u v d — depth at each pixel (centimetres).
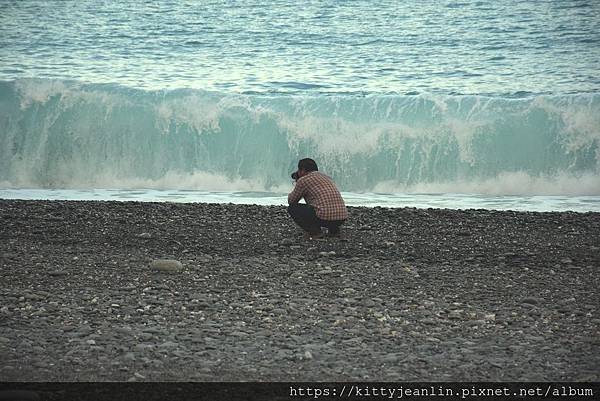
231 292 4019
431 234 5472
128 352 3148
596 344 3284
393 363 3070
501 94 10862
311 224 5262
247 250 4972
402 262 4694
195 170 8512
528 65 13125
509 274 4450
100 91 8956
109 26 18512
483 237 5406
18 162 8681
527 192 7981
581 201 7406
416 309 3762
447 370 3002
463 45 15150
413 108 8562
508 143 8231
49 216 5903
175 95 8881
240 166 8475
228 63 13712
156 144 8631
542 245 5191
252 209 6247
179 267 4416
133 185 8394
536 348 3241
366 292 4053
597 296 4016
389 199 7525
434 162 8244
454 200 7481
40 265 4500
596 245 5200
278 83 11769
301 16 19362
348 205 7000
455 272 4488
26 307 3716
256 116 8575
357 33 16800
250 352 3175
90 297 3891
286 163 8431
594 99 8369
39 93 8906
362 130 8394
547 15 18312
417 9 19950
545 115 8281
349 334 3403
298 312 3694
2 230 5428
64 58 14400
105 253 4831
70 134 8738
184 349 3195
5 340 3250
